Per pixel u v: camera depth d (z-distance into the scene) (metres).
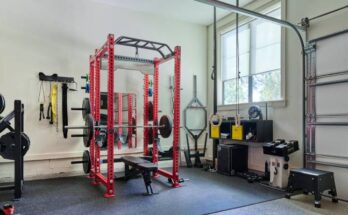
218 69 6.72
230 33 6.50
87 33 5.61
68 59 5.43
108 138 4.06
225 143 6.18
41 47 5.20
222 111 6.55
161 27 6.47
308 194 4.09
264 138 5.09
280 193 4.18
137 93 6.10
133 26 6.11
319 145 4.32
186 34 6.82
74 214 3.28
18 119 3.83
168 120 4.90
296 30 4.41
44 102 5.21
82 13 5.57
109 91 4.03
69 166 5.39
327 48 4.23
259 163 5.45
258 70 5.71
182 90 6.74
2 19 4.89
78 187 4.54
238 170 5.55
